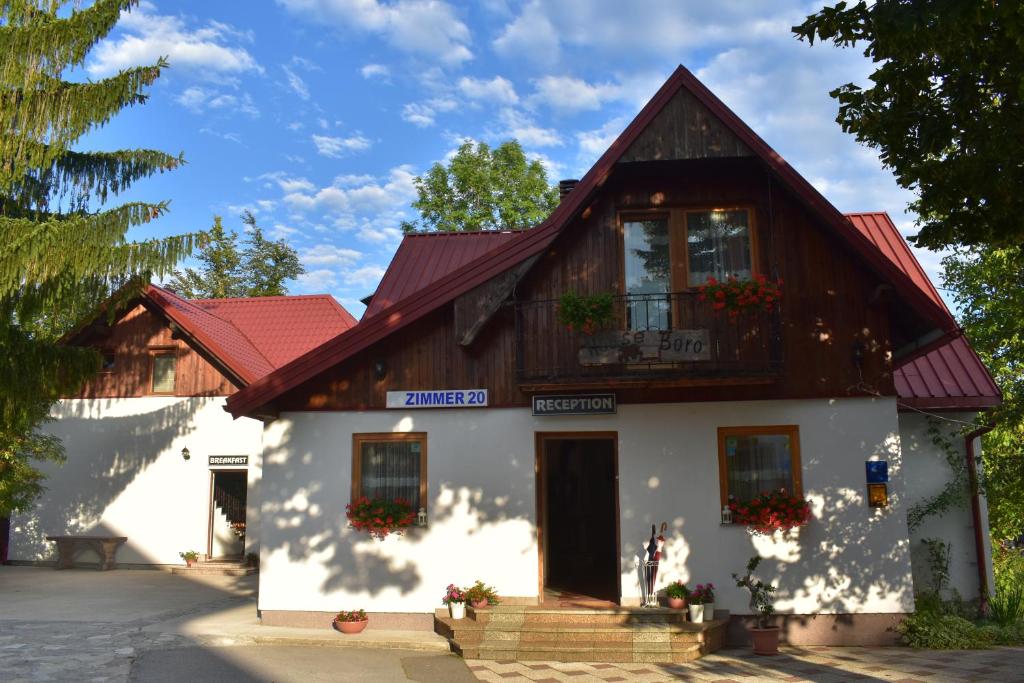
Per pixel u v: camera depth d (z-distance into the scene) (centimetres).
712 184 1187
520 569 1142
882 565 1081
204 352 2014
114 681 850
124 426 2030
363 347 1176
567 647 1003
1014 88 726
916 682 842
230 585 1689
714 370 1084
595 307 1094
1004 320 1563
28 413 1341
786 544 1096
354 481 1192
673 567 1111
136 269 1104
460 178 3538
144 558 1975
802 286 1148
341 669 938
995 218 813
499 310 1201
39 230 1051
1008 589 1241
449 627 1068
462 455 1177
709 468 1129
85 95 1101
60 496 2025
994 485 1195
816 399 1123
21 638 1064
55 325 1395
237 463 1978
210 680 866
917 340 1153
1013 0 604
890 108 801
